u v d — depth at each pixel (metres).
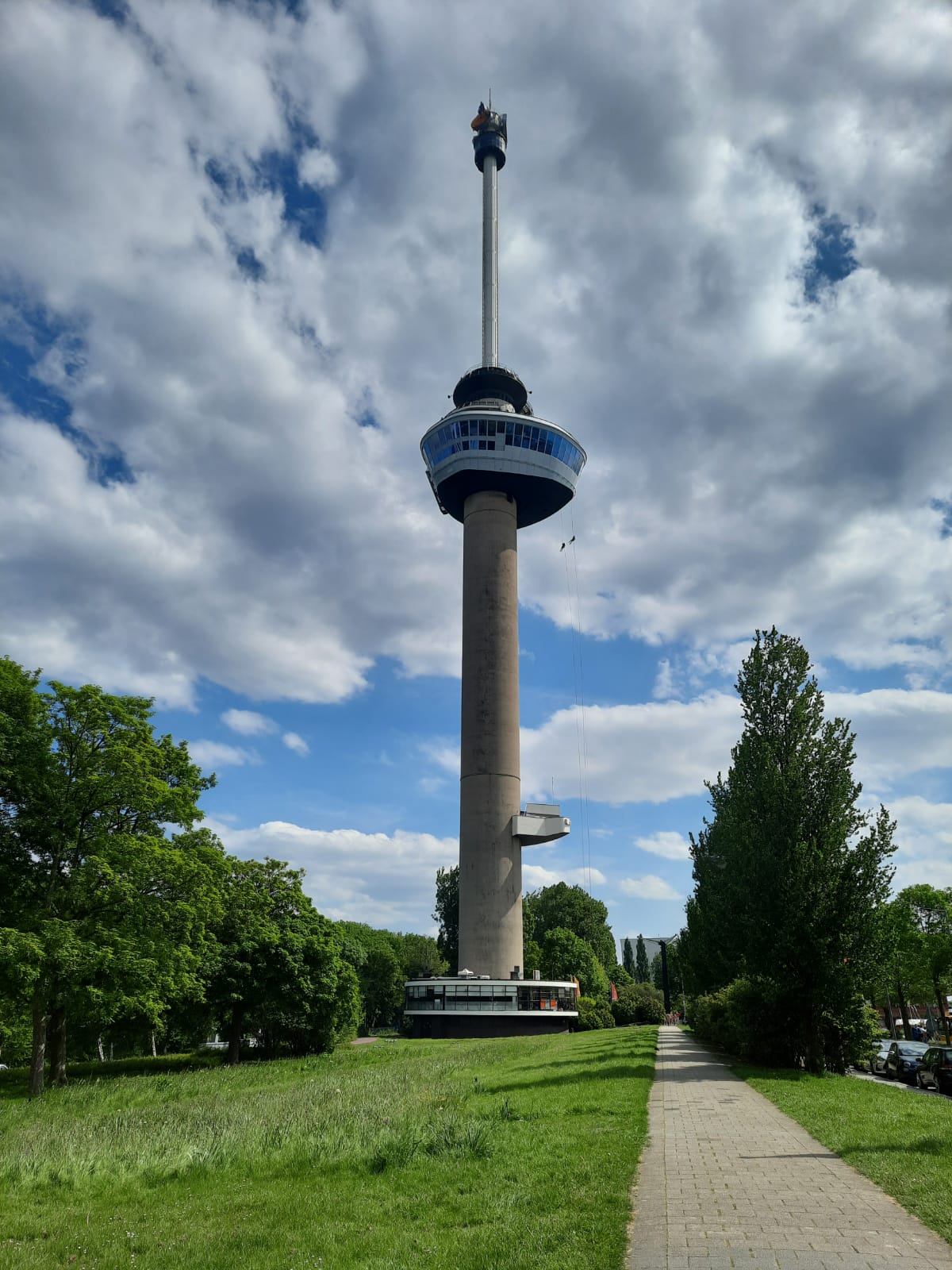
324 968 50.31
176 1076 37.91
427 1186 12.03
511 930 78.31
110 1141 17.05
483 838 80.00
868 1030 29.27
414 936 127.75
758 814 31.94
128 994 33.91
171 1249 9.52
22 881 32.12
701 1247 8.84
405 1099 22.28
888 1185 11.30
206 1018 48.34
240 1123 18.75
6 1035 50.28
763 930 30.30
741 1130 16.19
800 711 32.44
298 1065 42.75
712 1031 40.16
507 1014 73.38
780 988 29.05
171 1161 14.50
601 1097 20.59
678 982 92.12
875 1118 17.33
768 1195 10.99
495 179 99.94
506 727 82.94
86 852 33.44
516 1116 18.12
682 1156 13.65
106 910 33.62
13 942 28.30
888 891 29.53
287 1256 9.06
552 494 90.75
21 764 31.77
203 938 42.62
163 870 33.88
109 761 32.97
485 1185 11.78
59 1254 9.52
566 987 77.69
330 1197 11.60
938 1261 8.36
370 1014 105.25
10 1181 13.49
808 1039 29.05
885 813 30.06
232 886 49.69
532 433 87.56
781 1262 8.37
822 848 30.12
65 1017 37.38
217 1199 11.92
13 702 32.75
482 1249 8.88
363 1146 14.85
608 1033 62.09
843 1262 8.35
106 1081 35.72
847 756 31.53
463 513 91.88
